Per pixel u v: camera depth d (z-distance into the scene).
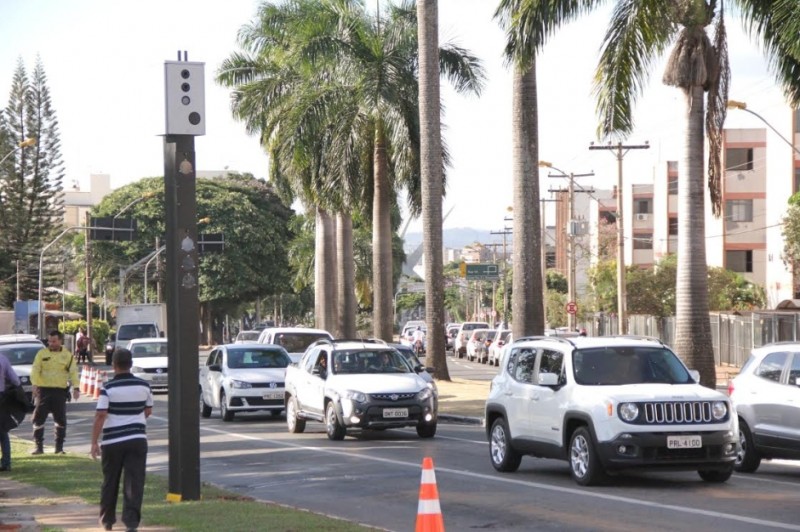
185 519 17.00
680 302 38.41
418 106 60.84
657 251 125.12
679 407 21.08
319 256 79.62
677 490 20.95
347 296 68.94
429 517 12.21
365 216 65.56
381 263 61.94
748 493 20.48
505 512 18.58
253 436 34.31
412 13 62.66
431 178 55.75
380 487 22.20
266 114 70.38
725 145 107.88
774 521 17.23
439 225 56.34
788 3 31.84
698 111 38.25
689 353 38.03
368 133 62.56
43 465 25.78
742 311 77.00
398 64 61.06
